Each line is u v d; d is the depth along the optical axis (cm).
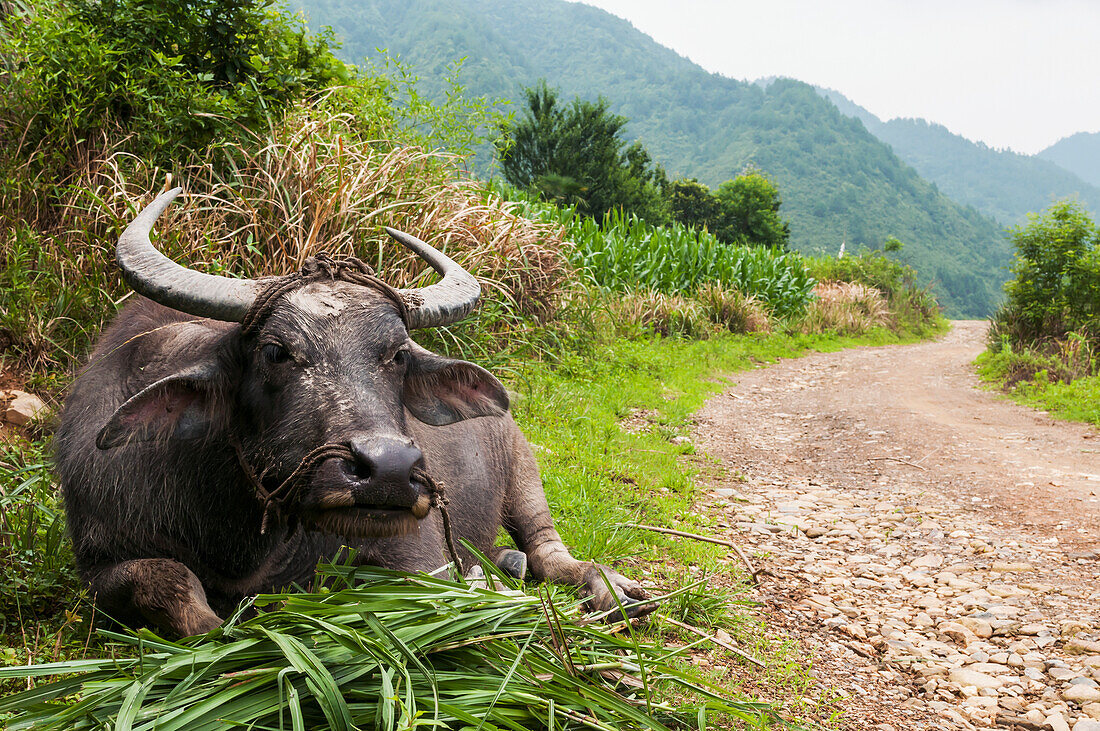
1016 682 359
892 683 353
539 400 811
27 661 267
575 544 449
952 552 550
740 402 1178
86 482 288
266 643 235
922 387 1427
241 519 289
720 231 5088
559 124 3669
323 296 271
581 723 247
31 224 593
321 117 750
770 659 354
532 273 993
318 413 250
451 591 267
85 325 550
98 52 598
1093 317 1532
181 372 263
